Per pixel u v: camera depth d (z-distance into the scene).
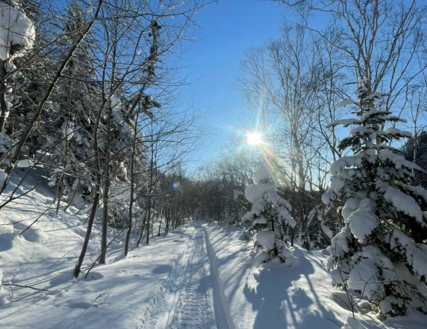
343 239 4.73
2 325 3.67
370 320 4.11
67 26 3.94
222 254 10.93
